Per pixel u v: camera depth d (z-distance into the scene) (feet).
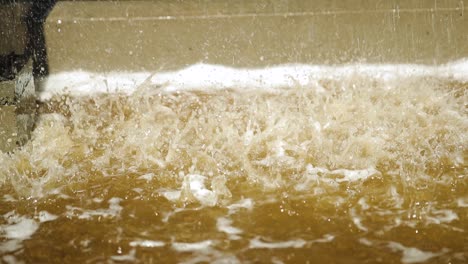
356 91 11.33
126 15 11.65
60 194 8.34
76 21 11.53
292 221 7.66
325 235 7.36
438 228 7.45
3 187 8.54
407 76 11.87
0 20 11.46
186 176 8.67
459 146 9.37
